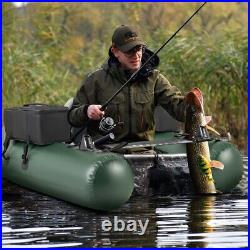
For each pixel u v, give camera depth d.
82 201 9.97
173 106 11.27
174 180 11.26
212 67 17.89
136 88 11.30
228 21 30.31
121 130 11.27
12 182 12.34
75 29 31.62
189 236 8.54
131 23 26.78
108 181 9.73
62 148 10.84
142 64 11.29
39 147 11.37
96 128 11.26
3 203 10.73
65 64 23.66
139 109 11.30
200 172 11.15
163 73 18.00
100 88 11.28
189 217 9.54
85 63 20.84
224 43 18.22
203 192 11.22
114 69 11.23
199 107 10.90
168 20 30.70
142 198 10.95
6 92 18.17
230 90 18.03
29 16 22.22
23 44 19.86
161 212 9.88
